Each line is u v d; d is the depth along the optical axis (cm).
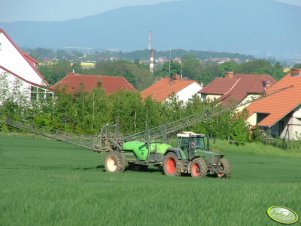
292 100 16925
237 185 5947
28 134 14050
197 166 8269
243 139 14112
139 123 14525
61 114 14688
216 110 10794
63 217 4200
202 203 4734
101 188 5409
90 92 15325
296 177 8919
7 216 4197
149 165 9019
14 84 15612
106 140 9075
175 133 11275
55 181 6450
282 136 16925
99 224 4019
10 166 8750
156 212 4369
